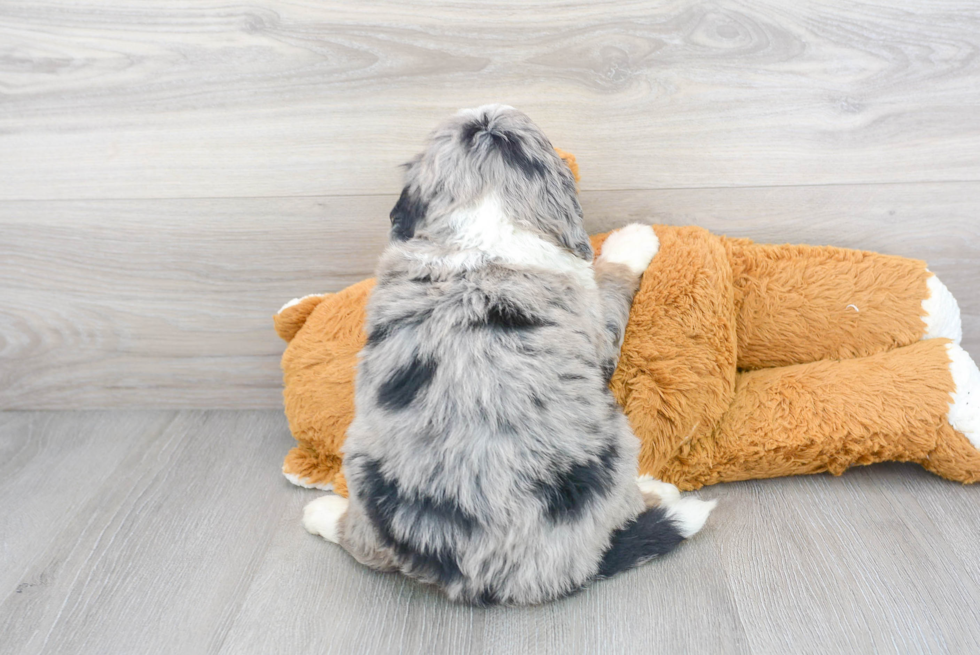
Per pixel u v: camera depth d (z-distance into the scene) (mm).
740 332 1864
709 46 1765
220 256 2035
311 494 1835
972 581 1440
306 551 1626
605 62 1791
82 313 2113
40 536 1691
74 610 1479
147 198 1968
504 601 1408
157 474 1920
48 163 1934
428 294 1424
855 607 1393
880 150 1849
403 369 1388
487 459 1320
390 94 1843
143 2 1768
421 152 1594
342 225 1991
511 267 1446
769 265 1838
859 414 1667
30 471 1938
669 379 1673
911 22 1720
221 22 1783
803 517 1641
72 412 2240
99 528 1714
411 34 1781
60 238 2016
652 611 1406
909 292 1780
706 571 1496
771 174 1890
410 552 1376
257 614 1449
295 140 1898
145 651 1376
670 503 1576
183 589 1523
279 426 2146
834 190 1898
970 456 1651
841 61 1768
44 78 1848
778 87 1797
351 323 1836
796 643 1322
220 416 2201
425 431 1345
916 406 1650
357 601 1476
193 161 1928
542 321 1403
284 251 2027
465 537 1328
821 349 1838
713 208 1936
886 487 1727
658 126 1851
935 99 1792
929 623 1352
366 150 1905
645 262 1764
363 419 1440
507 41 1777
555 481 1344
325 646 1368
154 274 2062
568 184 1585
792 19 1732
